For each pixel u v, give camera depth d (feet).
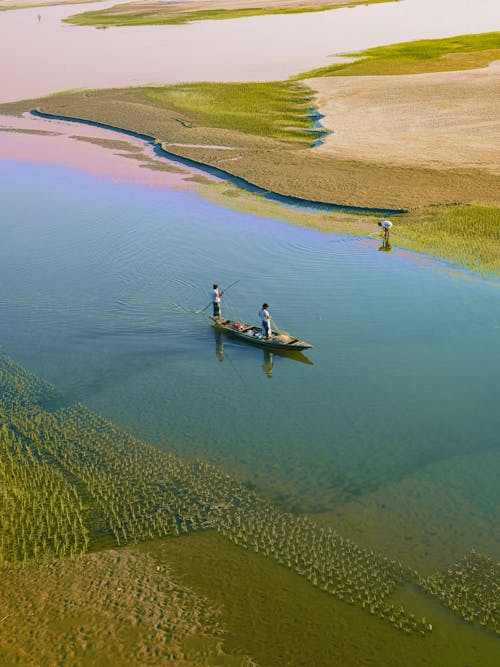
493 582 46.24
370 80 244.83
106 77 283.18
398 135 176.96
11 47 385.50
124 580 46.96
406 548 49.67
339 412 68.64
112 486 57.57
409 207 126.82
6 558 49.21
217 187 148.15
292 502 55.21
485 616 43.42
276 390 73.46
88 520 53.36
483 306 89.45
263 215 128.77
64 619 43.50
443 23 409.69
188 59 318.45
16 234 123.54
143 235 120.88
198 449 63.10
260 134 187.11
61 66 316.60
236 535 51.34
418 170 148.05
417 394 71.00
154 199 141.49
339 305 91.86
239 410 69.82
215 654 41.04
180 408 70.59
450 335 82.79
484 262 101.91
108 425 67.51
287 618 43.68
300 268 104.37
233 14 494.18
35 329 88.74
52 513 54.24
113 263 108.88
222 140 183.62
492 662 40.19
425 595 45.32
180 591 45.98
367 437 64.13
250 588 46.19
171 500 55.57
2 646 41.37
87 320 90.74
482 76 236.84
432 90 221.87
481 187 134.41
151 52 345.51
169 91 245.24
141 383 75.77
